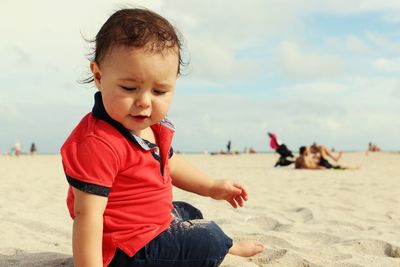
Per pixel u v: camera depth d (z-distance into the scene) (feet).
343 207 17.29
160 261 6.76
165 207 6.93
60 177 33.83
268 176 34.47
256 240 10.84
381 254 10.56
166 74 6.01
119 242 6.54
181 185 8.29
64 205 17.24
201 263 7.01
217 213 15.23
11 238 10.57
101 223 6.17
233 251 8.66
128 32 5.86
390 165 53.88
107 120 6.36
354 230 12.99
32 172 41.27
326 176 34.04
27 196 20.13
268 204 18.04
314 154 45.60
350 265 8.76
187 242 6.91
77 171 6.11
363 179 30.83
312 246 10.72
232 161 70.44
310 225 13.64
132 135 6.40
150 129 7.03
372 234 12.28
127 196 6.55
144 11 6.29
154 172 6.73
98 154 6.14
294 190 23.63
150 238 6.67
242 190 8.27
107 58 5.99
